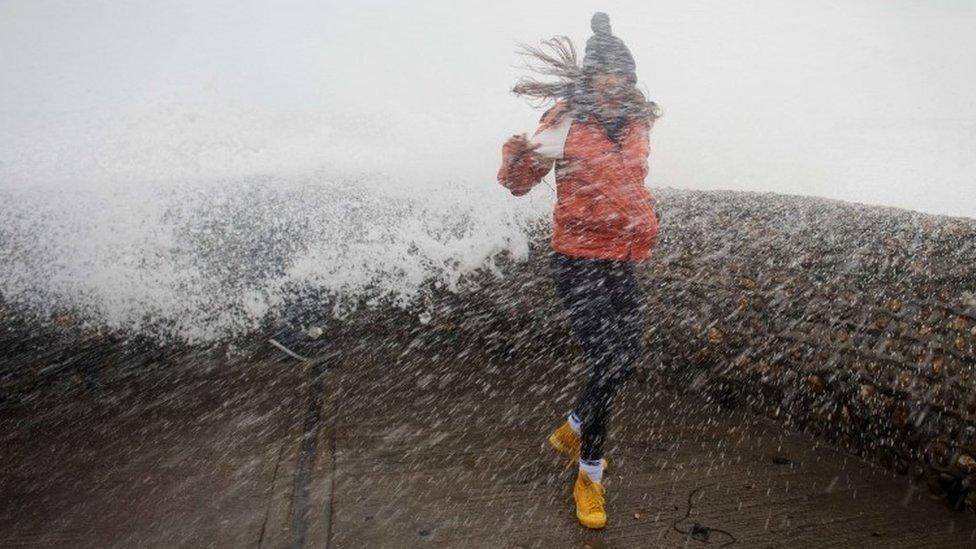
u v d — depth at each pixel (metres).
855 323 2.49
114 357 3.35
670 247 3.33
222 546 1.93
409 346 3.76
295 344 3.67
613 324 2.13
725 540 2.00
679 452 2.61
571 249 2.11
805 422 2.74
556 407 3.05
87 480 2.34
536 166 2.13
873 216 2.79
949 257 2.31
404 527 2.03
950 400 2.15
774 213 3.10
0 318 3.15
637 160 2.09
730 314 2.99
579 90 2.09
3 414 2.92
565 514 2.13
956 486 2.18
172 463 2.46
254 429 2.76
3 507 2.17
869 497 2.25
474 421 2.88
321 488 2.27
